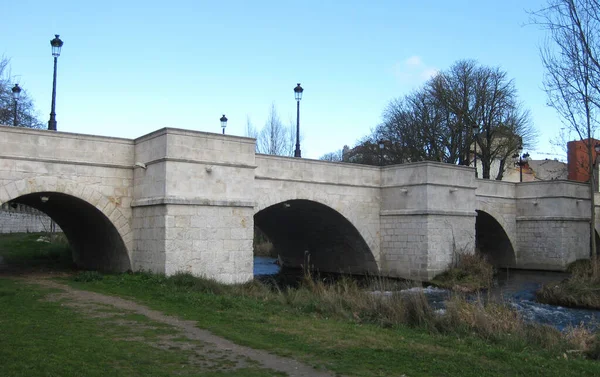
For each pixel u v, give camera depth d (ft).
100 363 27.22
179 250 62.59
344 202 90.63
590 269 89.56
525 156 136.87
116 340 32.83
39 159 61.87
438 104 149.28
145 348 31.22
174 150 63.05
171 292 53.01
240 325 39.42
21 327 34.60
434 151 150.71
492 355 33.65
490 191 117.29
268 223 106.83
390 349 33.78
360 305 49.67
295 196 83.15
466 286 84.84
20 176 60.70
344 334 38.09
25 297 47.14
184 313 43.42
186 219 63.36
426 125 150.71
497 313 46.11
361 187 93.71
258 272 113.39
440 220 90.89
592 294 73.26
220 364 28.73
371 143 179.83
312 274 106.73
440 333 42.32
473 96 144.05
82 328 35.78
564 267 115.55
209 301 48.67
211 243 65.10
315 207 90.02
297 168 83.76
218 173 66.39
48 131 62.90
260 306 48.57
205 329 37.70
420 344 36.27
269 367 28.63
